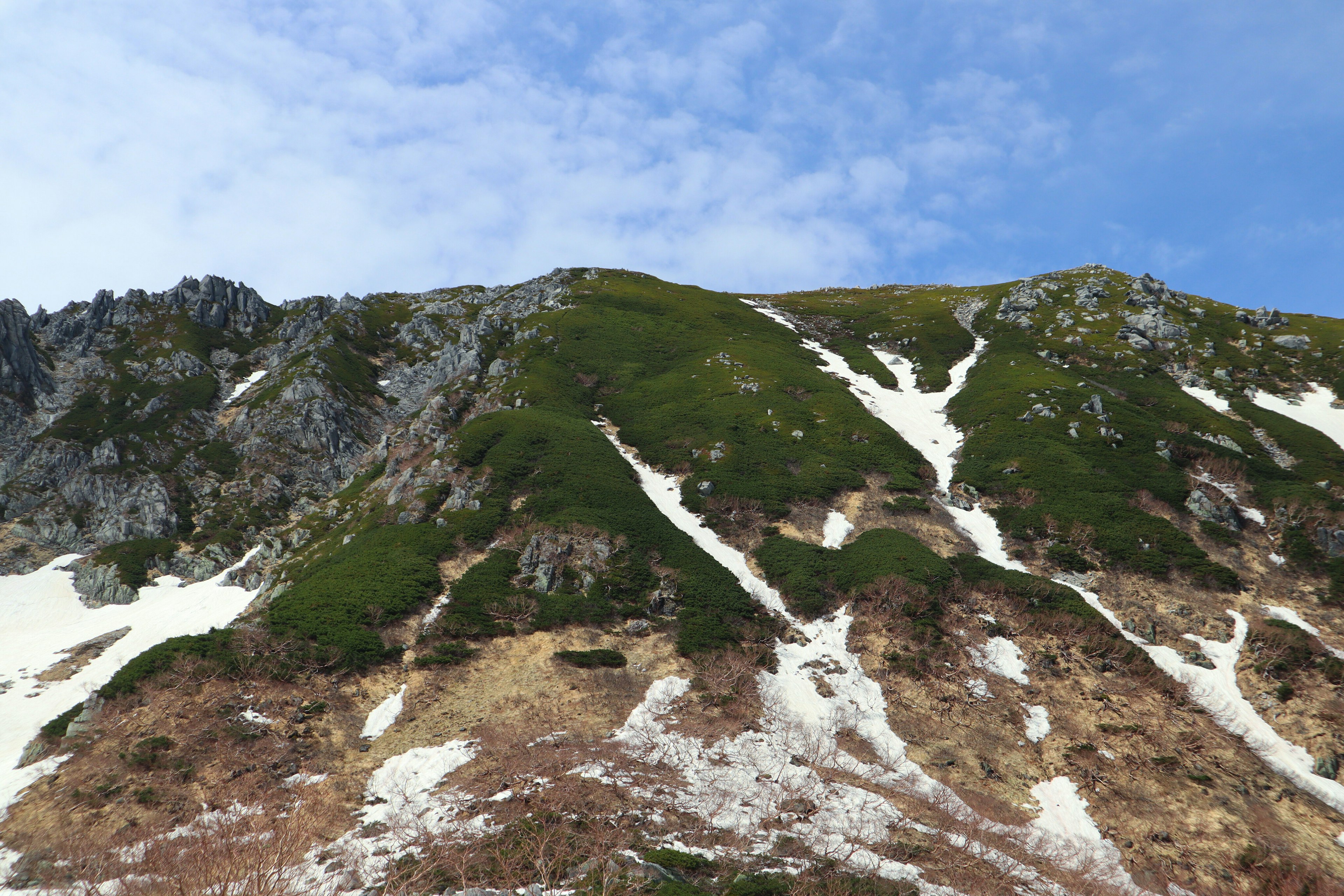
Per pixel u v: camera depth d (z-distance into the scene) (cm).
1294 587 6550
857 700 5456
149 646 7425
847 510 8100
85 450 10800
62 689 6588
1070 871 3706
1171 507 7625
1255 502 7756
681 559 7112
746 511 8100
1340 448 8706
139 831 3762
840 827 3800
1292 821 4275
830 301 17712
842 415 9988
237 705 4844
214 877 3209
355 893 3045
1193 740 4938
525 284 18338
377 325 15550
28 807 4003
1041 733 5091
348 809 4038
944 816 4100
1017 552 7181
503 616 6162
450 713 5072
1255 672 5566
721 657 5859
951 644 5928
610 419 10631
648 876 3012
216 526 9894
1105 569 6762
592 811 3709
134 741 4466
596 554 6962
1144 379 10738
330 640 5578
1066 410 9512
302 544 8938
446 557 6969
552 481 8150
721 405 10425
